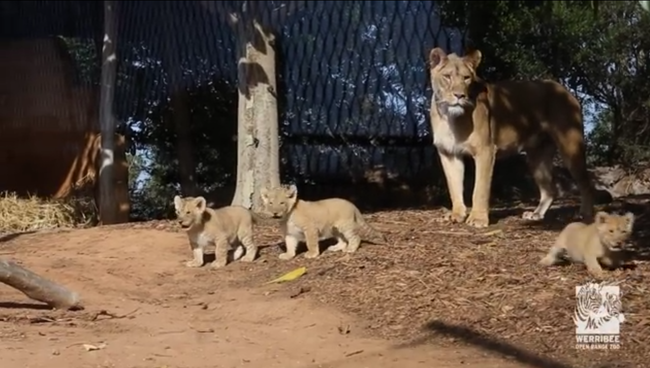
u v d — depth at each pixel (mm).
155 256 9594
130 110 16062
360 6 14344
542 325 6848
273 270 8758
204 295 8266
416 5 14070
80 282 8727
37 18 16844
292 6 13930
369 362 6383
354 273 8273
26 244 10484
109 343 6801
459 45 13922
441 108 10414
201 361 6465
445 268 8125
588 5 13719
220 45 15055
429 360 6371
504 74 13914
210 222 9008
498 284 7637
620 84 13766
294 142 14836
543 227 10102
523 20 13789
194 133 15445
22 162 15703
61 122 15617
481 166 10344
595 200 11891
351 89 14547
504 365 6230
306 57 14609
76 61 16266
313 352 6648
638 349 6371
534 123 10906
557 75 13969
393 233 9781
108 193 13320
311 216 8906
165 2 15625
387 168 14586
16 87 16328
